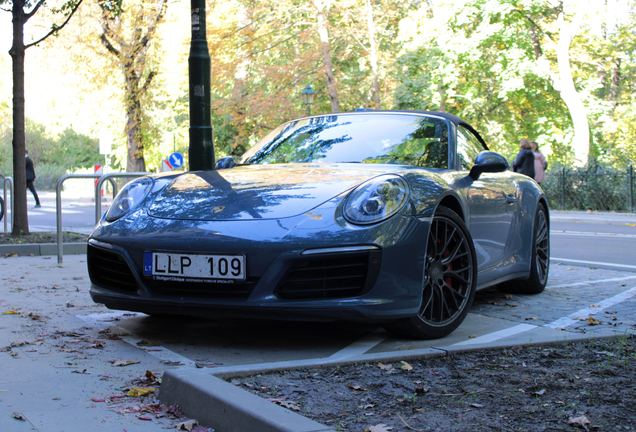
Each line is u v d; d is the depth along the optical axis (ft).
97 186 22.76
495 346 9.72
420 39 80.12
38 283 17.40
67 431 6.47
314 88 76.79
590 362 8.96
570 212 55.88
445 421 6.61
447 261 11.09
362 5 77.71
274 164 12.83
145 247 10.12
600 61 95.66
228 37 71.10
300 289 9.53
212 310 9.70
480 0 75.61
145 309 10.30
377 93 72.79
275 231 9.59
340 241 9.43
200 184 11.45
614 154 68.39
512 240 14.80
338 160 12.84
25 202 29.71
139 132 83.66
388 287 9.70
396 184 10.36
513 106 90.07
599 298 15.53
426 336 10.73
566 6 81.71
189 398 6.95
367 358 8.83
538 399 7.28
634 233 37.06
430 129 13.61
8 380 8.24
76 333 11.18
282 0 71.41
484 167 12.53
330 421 6.59
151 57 78.07
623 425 6.46
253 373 7.99
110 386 8.04
